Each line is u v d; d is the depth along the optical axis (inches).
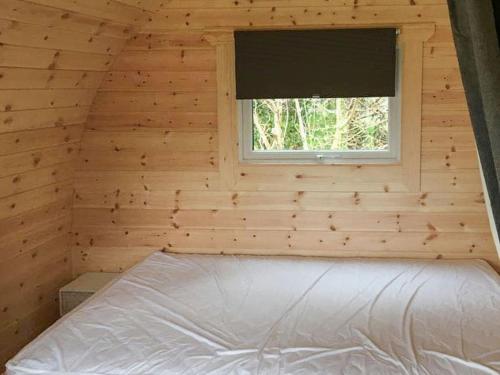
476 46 34.3
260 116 136.2
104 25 113.4
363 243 134.2
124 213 140.6
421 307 101.3
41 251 127.4
